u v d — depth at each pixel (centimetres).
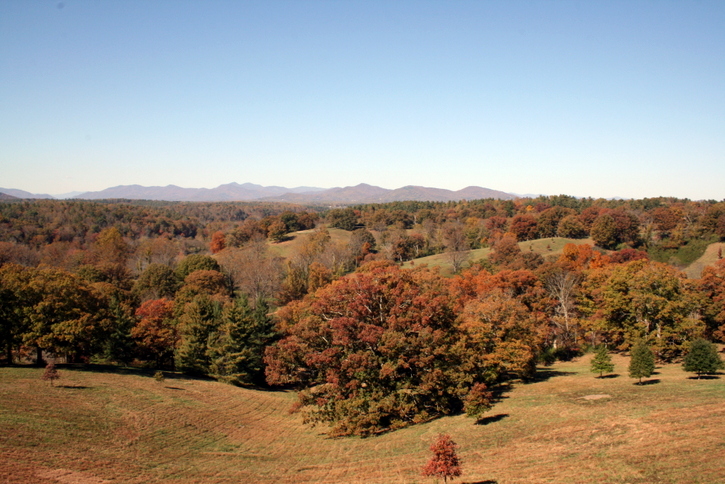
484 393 3412
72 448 2738
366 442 3316
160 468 2680
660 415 2745
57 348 4603
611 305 5350
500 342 4391
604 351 4119
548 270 8206
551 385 4194
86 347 5169
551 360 5750
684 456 2139
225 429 3634
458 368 3866
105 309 5497
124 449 2886
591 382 4091
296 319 6262
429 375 3594
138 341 5672
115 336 5497
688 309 4916
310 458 3047
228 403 4375
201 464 2833
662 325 5034
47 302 4556
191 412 3872
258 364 5603
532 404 3550
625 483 1988
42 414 3164
